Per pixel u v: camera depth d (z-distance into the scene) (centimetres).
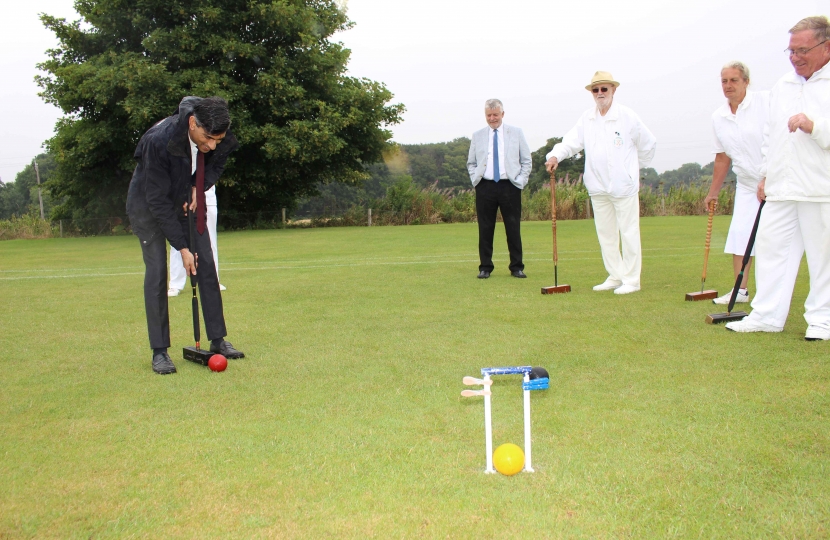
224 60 1967
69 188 2358
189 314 534
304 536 184
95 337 454
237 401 304
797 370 326
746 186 505
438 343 408
